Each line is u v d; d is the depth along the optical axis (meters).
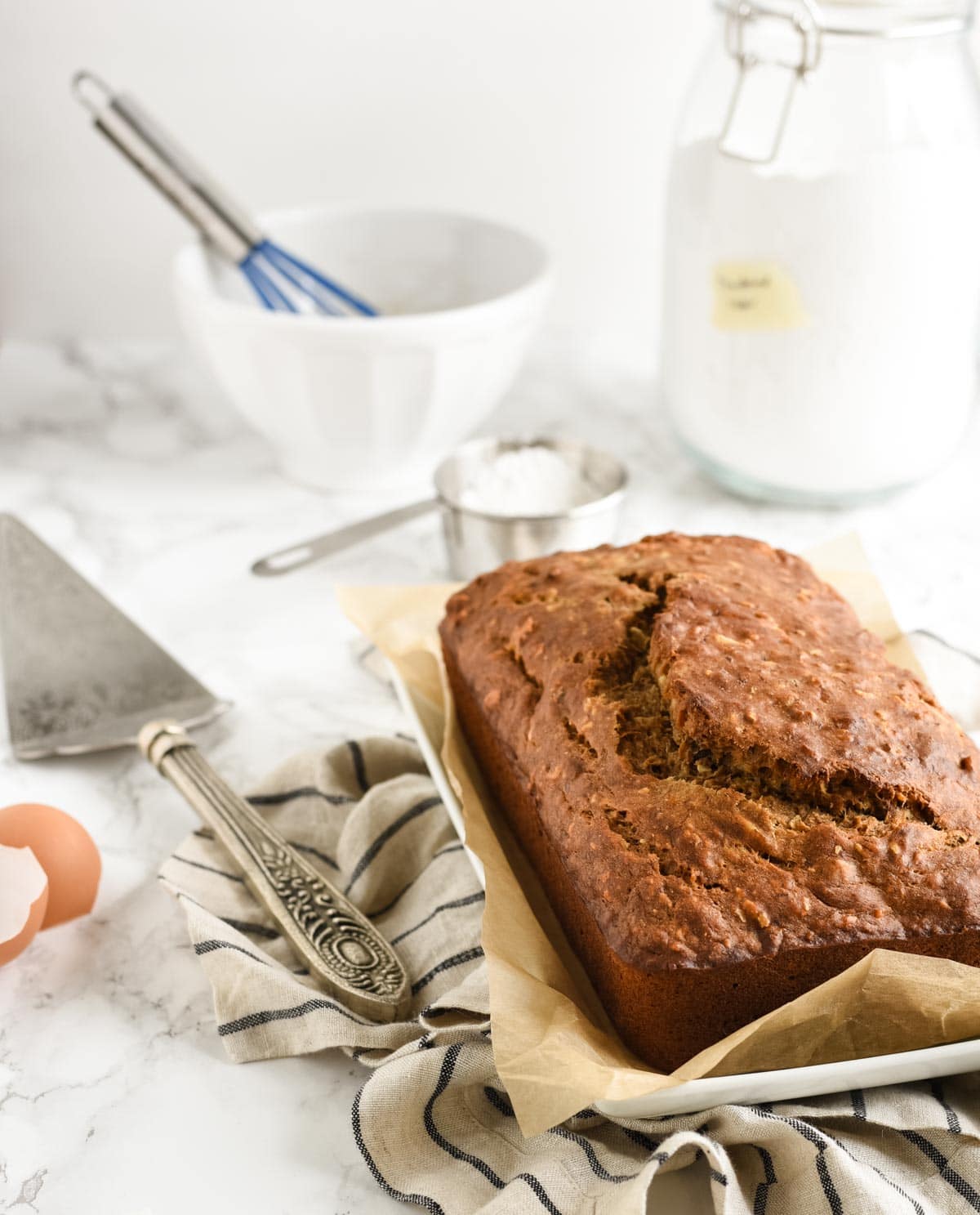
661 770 0.60
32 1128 0.57
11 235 1.02
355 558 0.86
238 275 0.93
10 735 0.72
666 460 0.94
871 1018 0.56
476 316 0.84
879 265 0.79
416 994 0.61
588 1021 0.58
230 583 0.83
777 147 0.77
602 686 0.63
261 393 0.86
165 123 0.99
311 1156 0.56
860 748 0.59
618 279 1.05
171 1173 0.56
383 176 1.01
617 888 0.57
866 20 0.76
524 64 0.98
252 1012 0.59
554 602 0.66
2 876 0.61
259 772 0.71
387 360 0.84
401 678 0.70
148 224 1.02
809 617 0.65
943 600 0.81
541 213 1.03
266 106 0.99
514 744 0.64
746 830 0.57
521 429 0.97
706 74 0.82
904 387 0.82
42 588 0.75
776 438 0.84
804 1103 0.56
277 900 0.62
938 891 0.56
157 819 0.69
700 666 0.61
